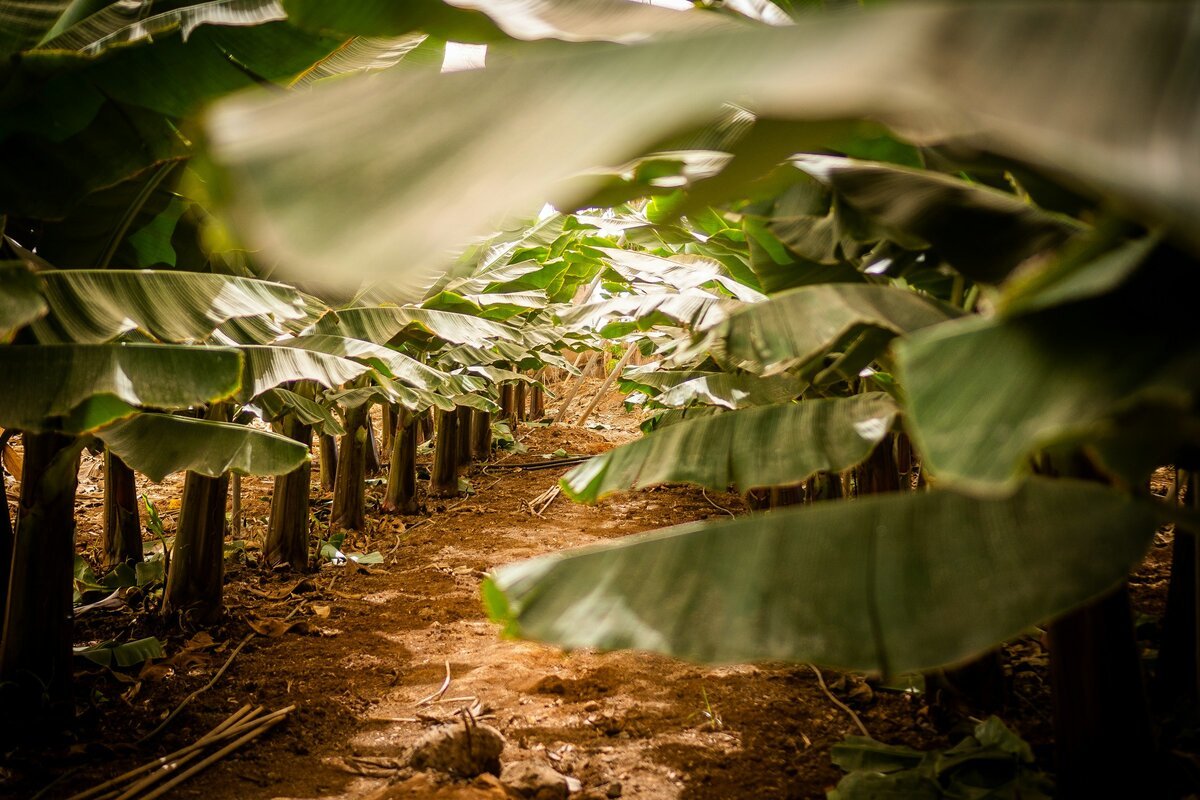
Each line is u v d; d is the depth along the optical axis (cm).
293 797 318
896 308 192
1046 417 85
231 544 674
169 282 270
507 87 61
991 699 355
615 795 316
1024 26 49
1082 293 81
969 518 136
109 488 612
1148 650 385
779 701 397
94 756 341
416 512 898
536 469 1216
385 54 270
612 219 613
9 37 225
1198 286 90
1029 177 161
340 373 352
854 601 126
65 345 233
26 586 341
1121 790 203
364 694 423
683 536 144
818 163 183
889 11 53
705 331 295
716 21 98
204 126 65
